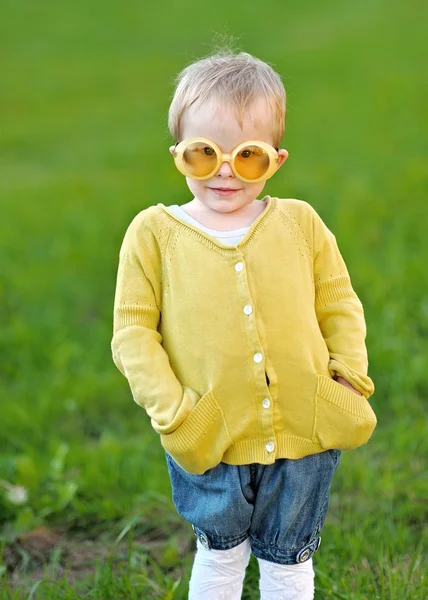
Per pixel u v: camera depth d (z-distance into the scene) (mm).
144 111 15453
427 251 6469
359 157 10328
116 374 5129
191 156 2330
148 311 2412
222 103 2293
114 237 7824
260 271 2357
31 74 20141
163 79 18656
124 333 2389
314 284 2482
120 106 16078
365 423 2391
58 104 16656
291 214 2461
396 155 10227
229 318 2338
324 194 8609
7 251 7574
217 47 2701
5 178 10945
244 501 2395
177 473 2500
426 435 4039
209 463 2359
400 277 5887
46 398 4777
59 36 25062
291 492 2414
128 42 23766
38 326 5895
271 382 2348
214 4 28203
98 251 7430
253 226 2391
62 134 13891
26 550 3473
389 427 4281
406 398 4488
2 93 18078
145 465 3986
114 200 9219
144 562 3291
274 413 2375
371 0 26562
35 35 25281
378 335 5109
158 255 2420
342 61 17781
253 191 2387
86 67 20672
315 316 2445
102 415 4715
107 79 19000
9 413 4586
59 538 3561
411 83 15023
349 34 21219
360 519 3449
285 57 18828
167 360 2379
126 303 2416
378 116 12734
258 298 2350
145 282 2418
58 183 10367
